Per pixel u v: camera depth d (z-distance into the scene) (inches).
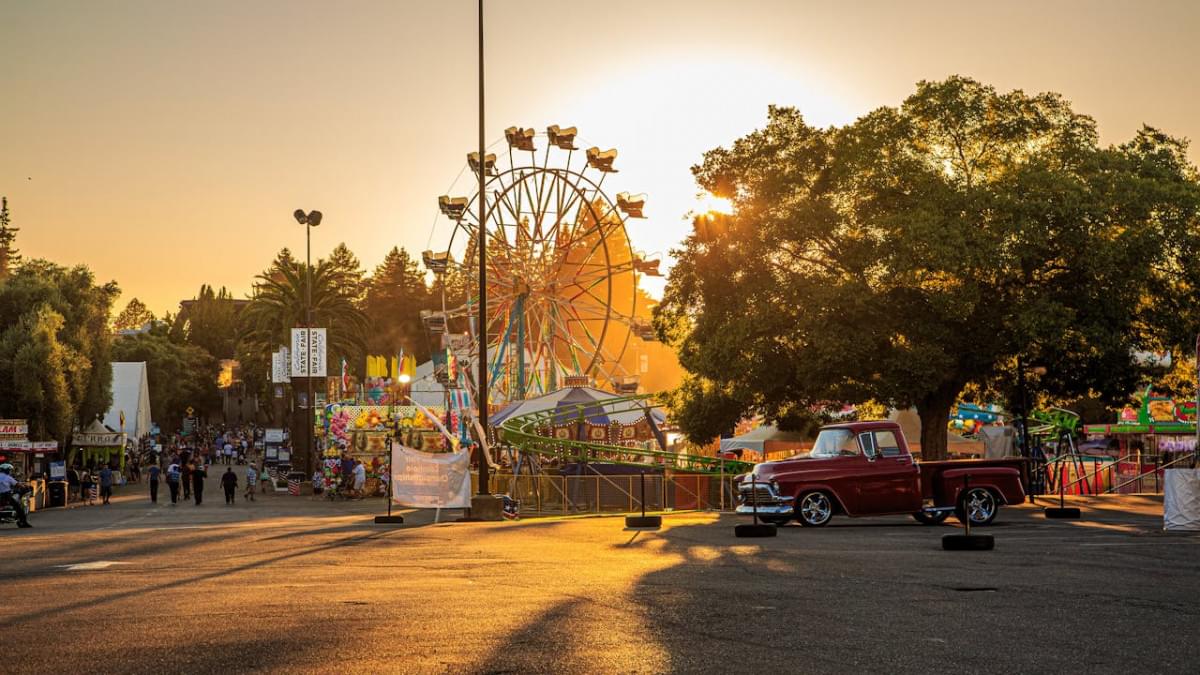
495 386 2454.5
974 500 929.5
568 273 2450.8
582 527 967.0
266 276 3043.8
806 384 1424.7
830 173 1510.8
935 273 1409.9
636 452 1553.9
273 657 330.0
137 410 3922.2
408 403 2032.5
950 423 1855.3
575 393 1860.2
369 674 305.3
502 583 516.4
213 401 6190.9
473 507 1141.1
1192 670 313.7
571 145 2391.7
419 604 442.6
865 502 928.9
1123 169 1416.1
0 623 398.9
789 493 927.0
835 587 495.5
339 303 3083.2
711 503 1387.8
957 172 1496.1
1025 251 1330.0
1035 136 1483.8
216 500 1994.3
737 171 1558.8
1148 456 1722.4
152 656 332.2
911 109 1497.3
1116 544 717.9
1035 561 606.9
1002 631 376.2
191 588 505.4
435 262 2337.6
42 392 2477.9
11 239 4530.0
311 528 1000.9
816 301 1376.7
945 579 523.2
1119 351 1379.2
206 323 6998.0
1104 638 362.9
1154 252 1334.9
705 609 426.9
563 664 319.0
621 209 2356.1
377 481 1962.4
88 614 420.2
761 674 305.4
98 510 1678.2
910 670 311.3
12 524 1237.1
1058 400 1583.4
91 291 2773.1
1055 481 1568.7
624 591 482.9
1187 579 523.8
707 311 1534.2
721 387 1632.6
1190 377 1509.6
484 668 313.3
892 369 1371.8
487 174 2324.1
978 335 1408.7
